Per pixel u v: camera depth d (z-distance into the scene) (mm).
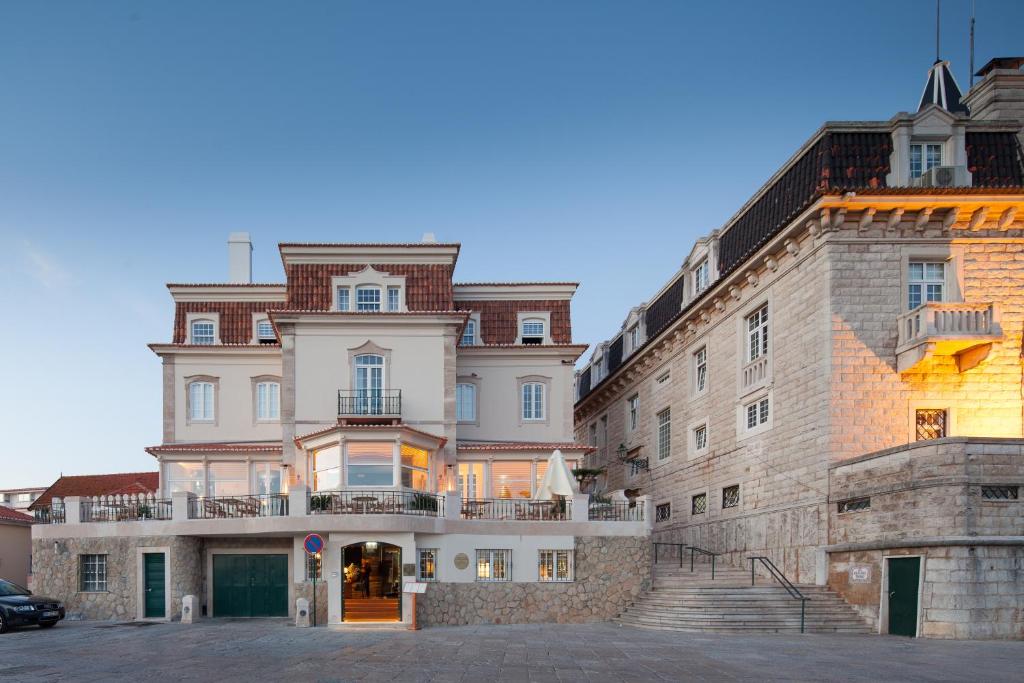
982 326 20656
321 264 30516
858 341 21625
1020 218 21969
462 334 31266
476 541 24172
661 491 33375
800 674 12656
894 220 21750
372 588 23172
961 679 12188
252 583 25438
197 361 32062
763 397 25156
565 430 33000
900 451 19125
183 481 30781
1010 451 18141
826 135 22719
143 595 24578
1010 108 24609
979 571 17641
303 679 12227
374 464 26938
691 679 12172
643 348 34875
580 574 24391
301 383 29188
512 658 14805
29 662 14578
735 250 27844
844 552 20734
